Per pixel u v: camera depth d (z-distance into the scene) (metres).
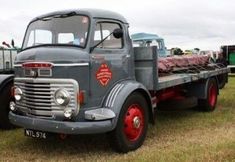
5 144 6.32
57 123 5.31
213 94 9.13
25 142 6.43
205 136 6.55
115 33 5.74
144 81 6.49
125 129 5.73
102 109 5.51
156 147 5.95
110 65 5.78
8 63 10.77
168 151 5.65
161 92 7.45
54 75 5.39
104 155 5.65
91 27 5.63
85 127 5.29
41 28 6.05
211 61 10.38
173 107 8.01
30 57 5.59
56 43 5.79
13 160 5.53
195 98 8.58
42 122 5.42
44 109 5.50
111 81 5.79
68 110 5.30
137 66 6.54
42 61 5.46
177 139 6.40
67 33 5.76
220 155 5.35
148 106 6.27
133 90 5.82
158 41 13.49
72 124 5.27
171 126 7.42
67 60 5.34
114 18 6.01
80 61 5.36
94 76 5.52
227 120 7.91
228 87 13.70
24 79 5.67
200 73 8.40
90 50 5.52
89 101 5.46
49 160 5.50
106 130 5.41
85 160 5.46
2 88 7.11
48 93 5.43
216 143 6.00
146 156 5.44
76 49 5.49
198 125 7.47
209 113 8.75
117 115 5.52
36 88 5.53
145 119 6.10
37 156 5.70
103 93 5.65
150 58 6.41
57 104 5.37
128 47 6.19
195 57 8.98
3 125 7.19
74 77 5.34
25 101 5.75
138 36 11.57
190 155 5.40
